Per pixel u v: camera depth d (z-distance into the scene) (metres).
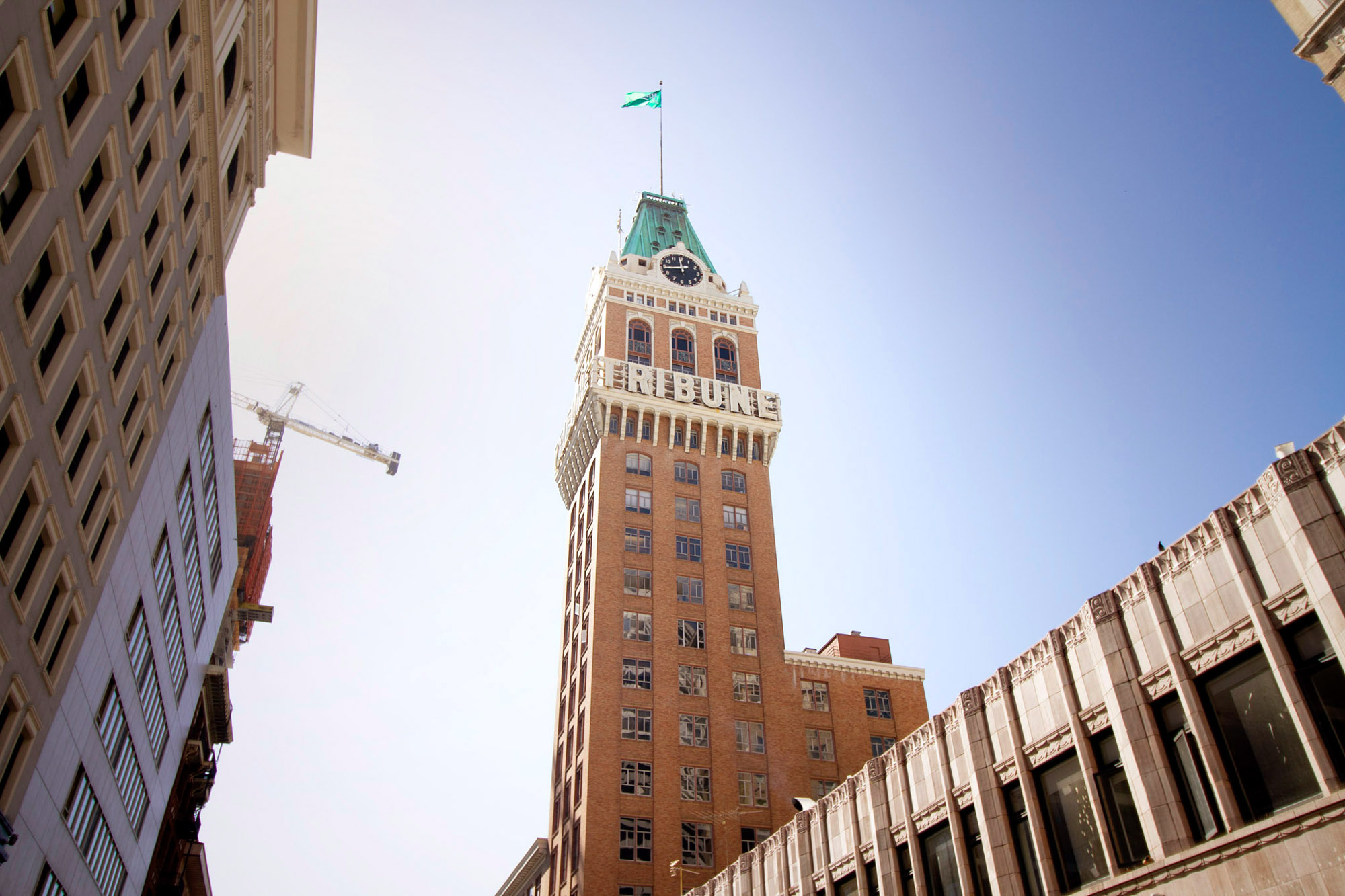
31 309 31.11
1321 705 19.66
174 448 51.31
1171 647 23.45
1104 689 25.17
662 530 86.88
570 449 99.38
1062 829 26.30
